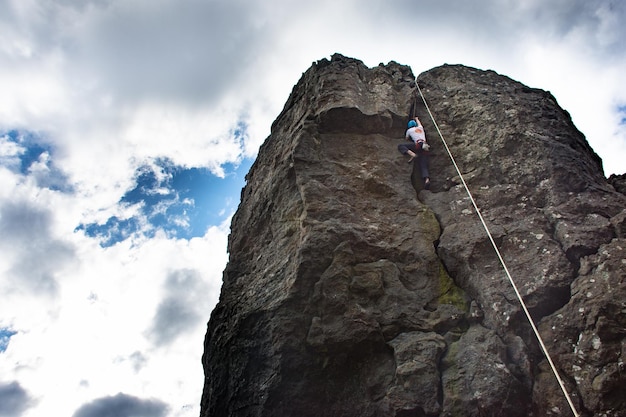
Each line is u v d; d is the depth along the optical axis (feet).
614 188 30.48
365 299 24.56
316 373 23.48
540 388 20.72
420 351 22.27
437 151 33.35
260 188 34.12
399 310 24.14
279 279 26.48
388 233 27.58
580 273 23.06
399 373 21.76
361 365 23.53
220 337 27.32
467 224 27.81
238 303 27.86
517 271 24.53
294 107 38.09
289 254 26.99
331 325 23.75
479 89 36.68
